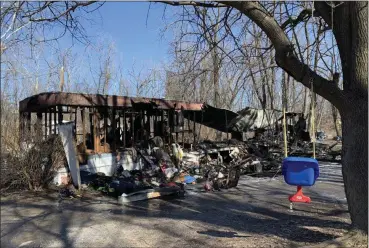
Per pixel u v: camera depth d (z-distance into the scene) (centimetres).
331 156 2023
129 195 1022
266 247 582
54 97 1261
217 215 841
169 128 1664
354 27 520
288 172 554
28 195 1095
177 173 1337
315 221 758
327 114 3625
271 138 1973
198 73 810
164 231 709
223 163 1611
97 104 1341
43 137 1249
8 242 654
